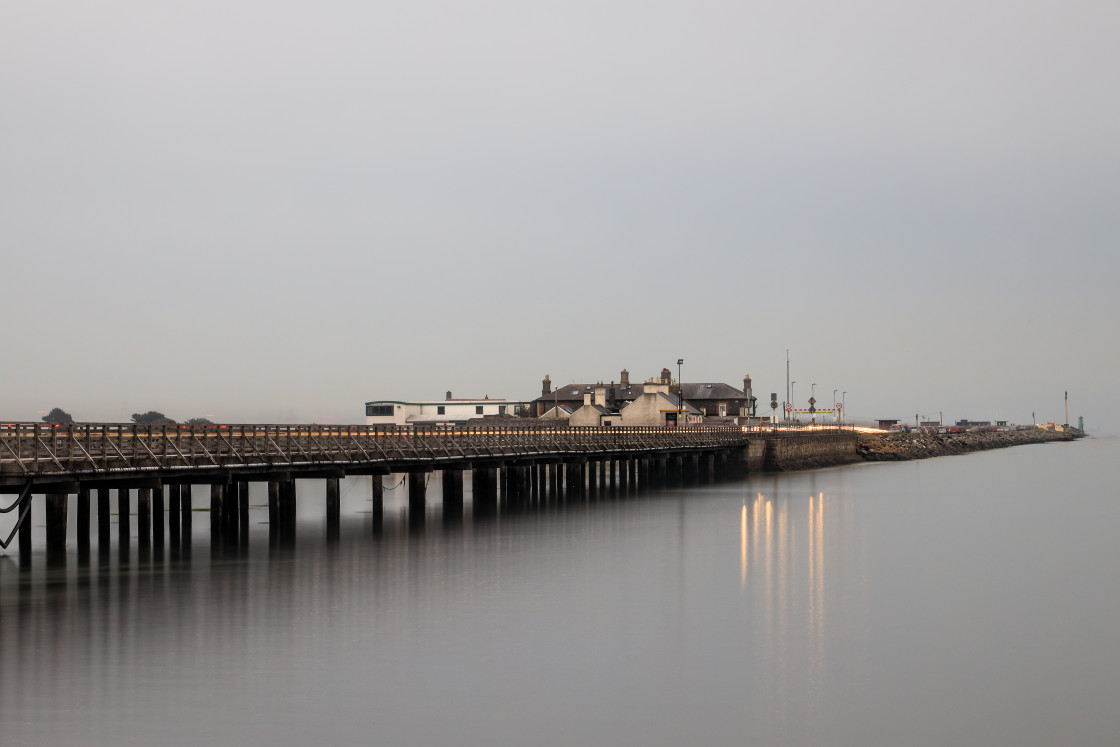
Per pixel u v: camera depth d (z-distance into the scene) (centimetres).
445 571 4781
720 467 12700
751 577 4803
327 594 4175
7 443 4269
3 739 2567
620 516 7438
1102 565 5284
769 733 2745
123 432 4666
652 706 2927
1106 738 2734
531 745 2631
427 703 2895
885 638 3675
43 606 3872
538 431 8381
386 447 6369
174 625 3616
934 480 12131
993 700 3011
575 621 3841
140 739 2586
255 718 2741
